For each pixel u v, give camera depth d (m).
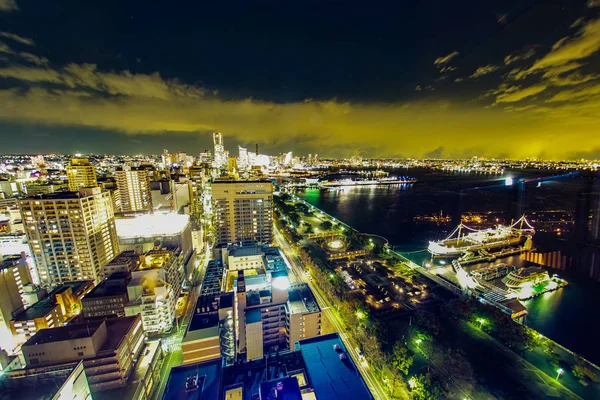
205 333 96.31
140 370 90.06
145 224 189.25
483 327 120.75
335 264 192.88
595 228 155.50
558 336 120.38
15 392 57.47
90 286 146.50
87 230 146.88
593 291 150.38
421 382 88.75
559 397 88.62
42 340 78.25
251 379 85.12
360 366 102.50
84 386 65.19
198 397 77.56
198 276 181.62
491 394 89.44
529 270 162.62
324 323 127.06
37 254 144.00
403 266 186.88
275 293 114.94
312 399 78.50
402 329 121.06
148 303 115.56
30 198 141.25
